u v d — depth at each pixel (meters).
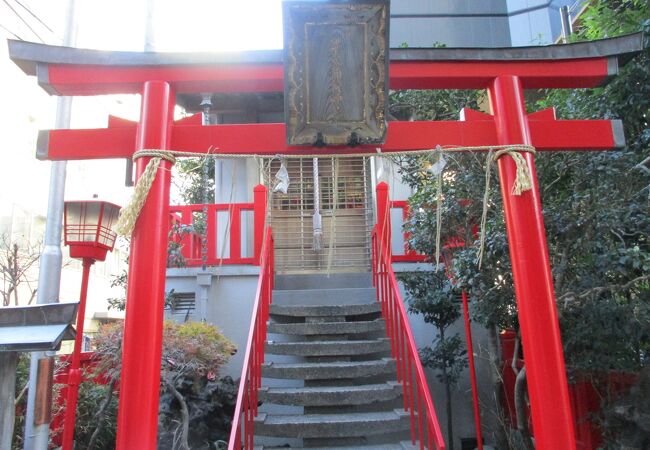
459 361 6.19
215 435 5.55
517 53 3.53
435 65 3.54
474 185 4.96
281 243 8.41
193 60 3.39
